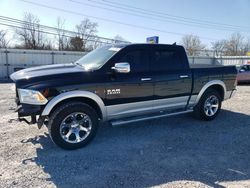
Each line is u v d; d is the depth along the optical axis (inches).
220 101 232.7
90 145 164.4
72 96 151.0
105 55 175.3
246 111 268.5
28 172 126.8
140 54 179.3
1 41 1473.9
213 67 223.0
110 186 115.2
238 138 182.9
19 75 154.9
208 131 197.6
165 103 195.2
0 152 149.7
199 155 151.3
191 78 205.5
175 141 174.2
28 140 170.2
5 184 114.7
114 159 143.9
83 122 159.9
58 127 149.8
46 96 143.6
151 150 157.5
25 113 141.9
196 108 222.2
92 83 156.4
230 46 2183.8
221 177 125.2
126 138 178.7
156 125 210.5
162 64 190.4
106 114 168.1
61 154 149.4
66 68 167.8
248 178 125.0
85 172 128.3
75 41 1549.0
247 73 596.4
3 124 204.8
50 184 116.3
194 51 1844.2
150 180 121.0
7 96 358.6
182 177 124.4
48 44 1530.5
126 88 170.2
